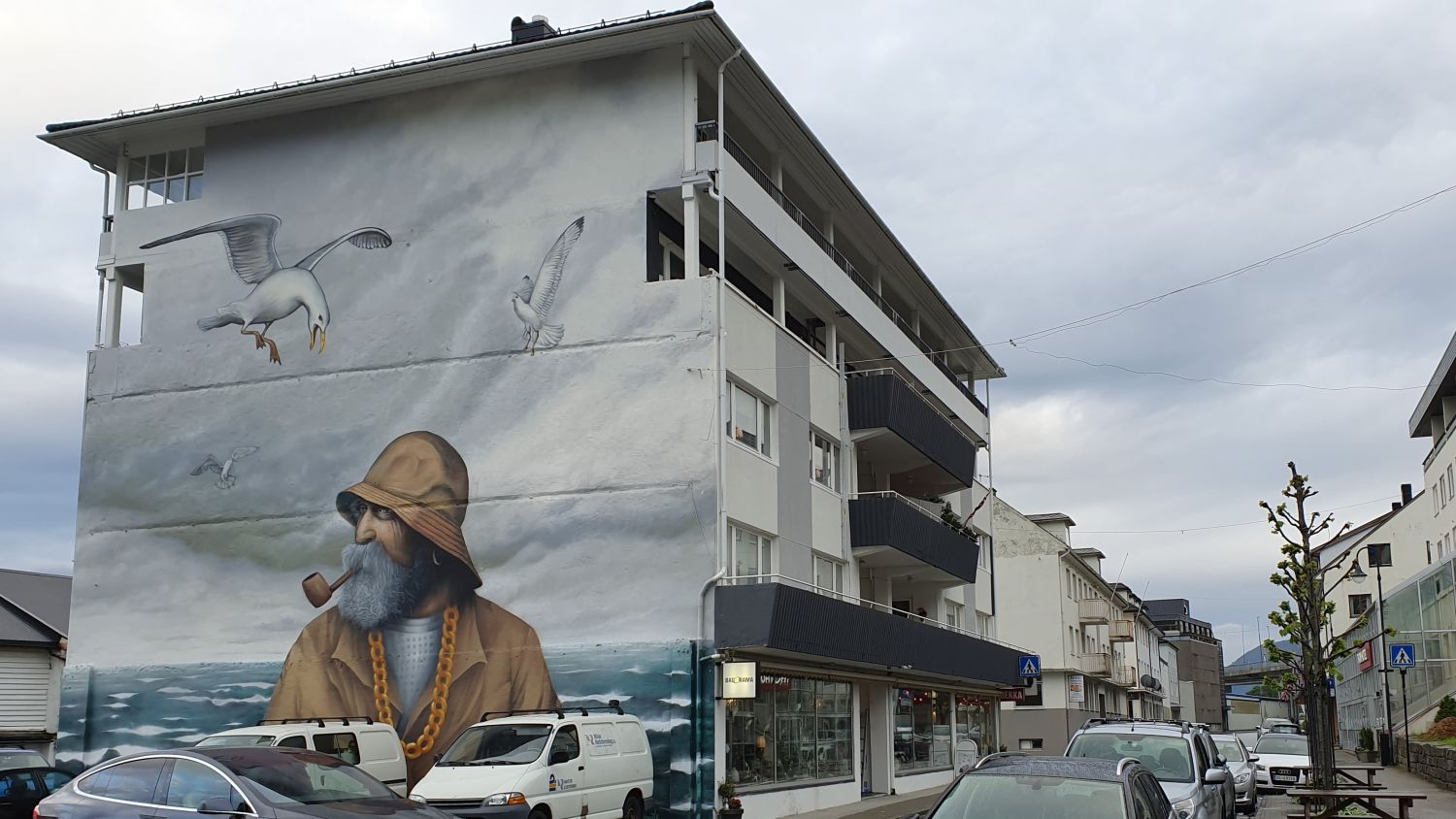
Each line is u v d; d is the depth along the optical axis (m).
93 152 25.86
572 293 21.91
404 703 21.48
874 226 29.11
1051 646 56.75
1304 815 18.16
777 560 22.84
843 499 26.78
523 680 20.80
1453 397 51.25
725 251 23.88
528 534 21.33
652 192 21.70
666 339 21.12
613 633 20.45
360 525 22.42
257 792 10.66
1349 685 71.12
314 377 23.30
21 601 31.67
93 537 24.06
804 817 22.12
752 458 22.16
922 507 32.88
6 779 16.91
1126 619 68.75
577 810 16.05
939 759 32.34
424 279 22.95
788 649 20.53
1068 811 9.13
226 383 23.86
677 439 20.75
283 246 24.03
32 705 30.50
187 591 23.25
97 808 10.96
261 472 23.28
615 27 21.52
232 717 22.50
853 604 24.08
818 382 25.86
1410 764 38.97
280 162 24.42
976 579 35.69
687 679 19.81
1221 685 124.88
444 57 22.81
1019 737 56.44
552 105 22.73
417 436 22.42
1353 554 74.94
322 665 22.09
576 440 21.38
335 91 23.67
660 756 19.70
